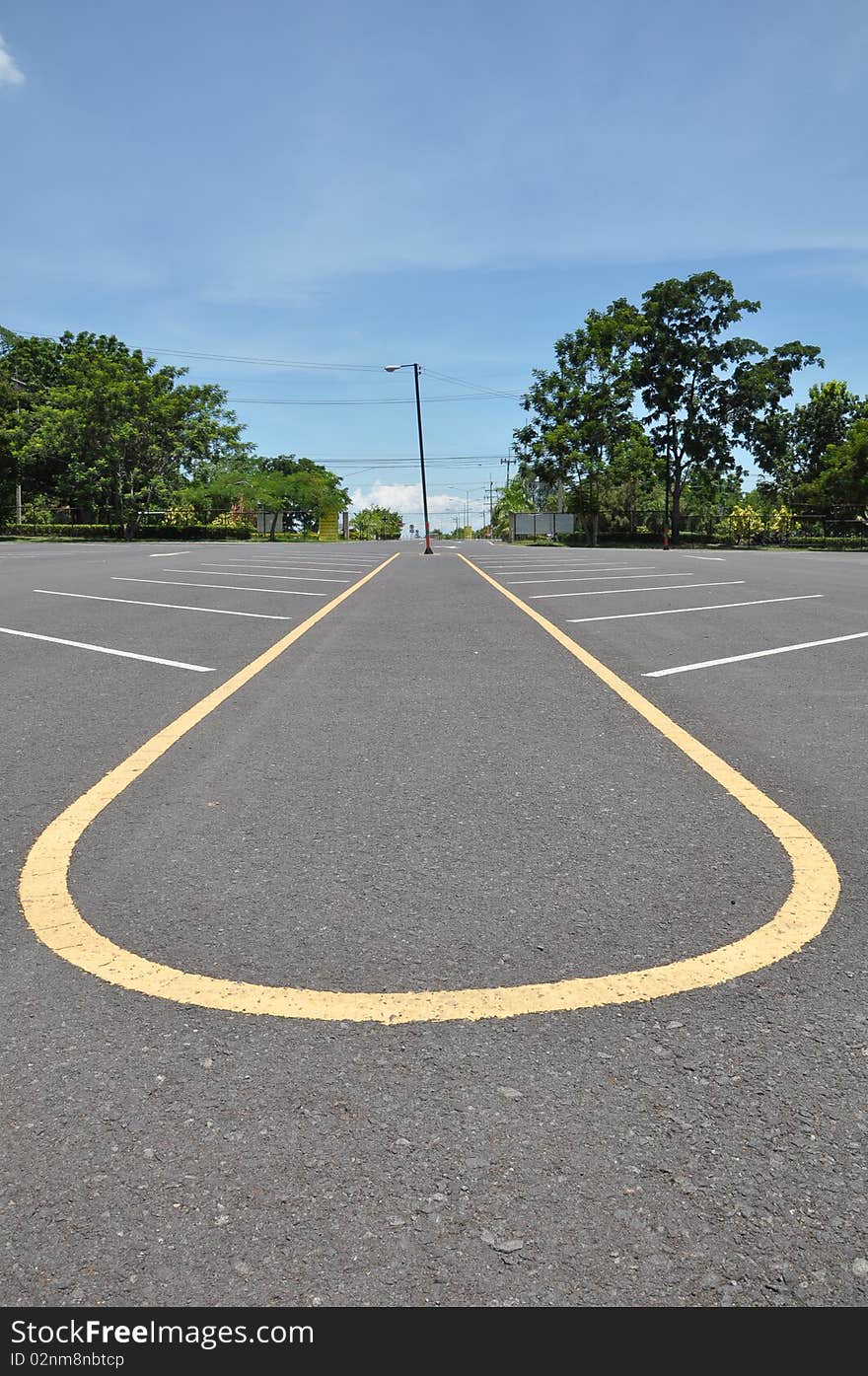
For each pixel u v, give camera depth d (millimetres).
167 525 56406
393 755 4617
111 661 7406
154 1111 1890
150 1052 2086
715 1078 1983
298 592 13781
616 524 60031
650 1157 1751
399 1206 1642
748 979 2391
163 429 51719
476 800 3889
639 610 11031
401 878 3059
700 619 9984
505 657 7582
